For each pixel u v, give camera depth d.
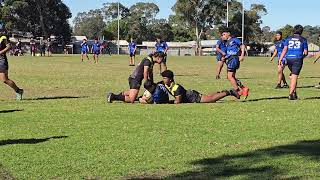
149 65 14.81
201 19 138.25
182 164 7.47
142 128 10.40
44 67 38.50
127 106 14.09
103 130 10.15
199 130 10.21
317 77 29.91
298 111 13.23
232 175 6.90
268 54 133.25
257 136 9.61
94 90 19.58
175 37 169.12
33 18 122.75
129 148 8.52
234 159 7.75
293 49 16.25
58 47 124.94
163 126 10.67
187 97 15.08
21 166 7.37
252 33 146.62
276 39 21.80
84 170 7.18
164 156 7.95
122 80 24.73
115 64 46.19
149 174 7.00
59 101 15.51
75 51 130.62
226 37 16.59
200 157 7.89
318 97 17.48
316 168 7.26
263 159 7.75
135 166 7.38
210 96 15.23
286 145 8.77
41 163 7.54
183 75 30.20
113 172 7.09
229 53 16.36
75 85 21.75
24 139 9.22
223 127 10.61
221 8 137.12
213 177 6.80
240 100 16.05
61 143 8.88
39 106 14.01
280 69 21.34
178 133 9.88
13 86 15.80
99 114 12.38
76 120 11.41
